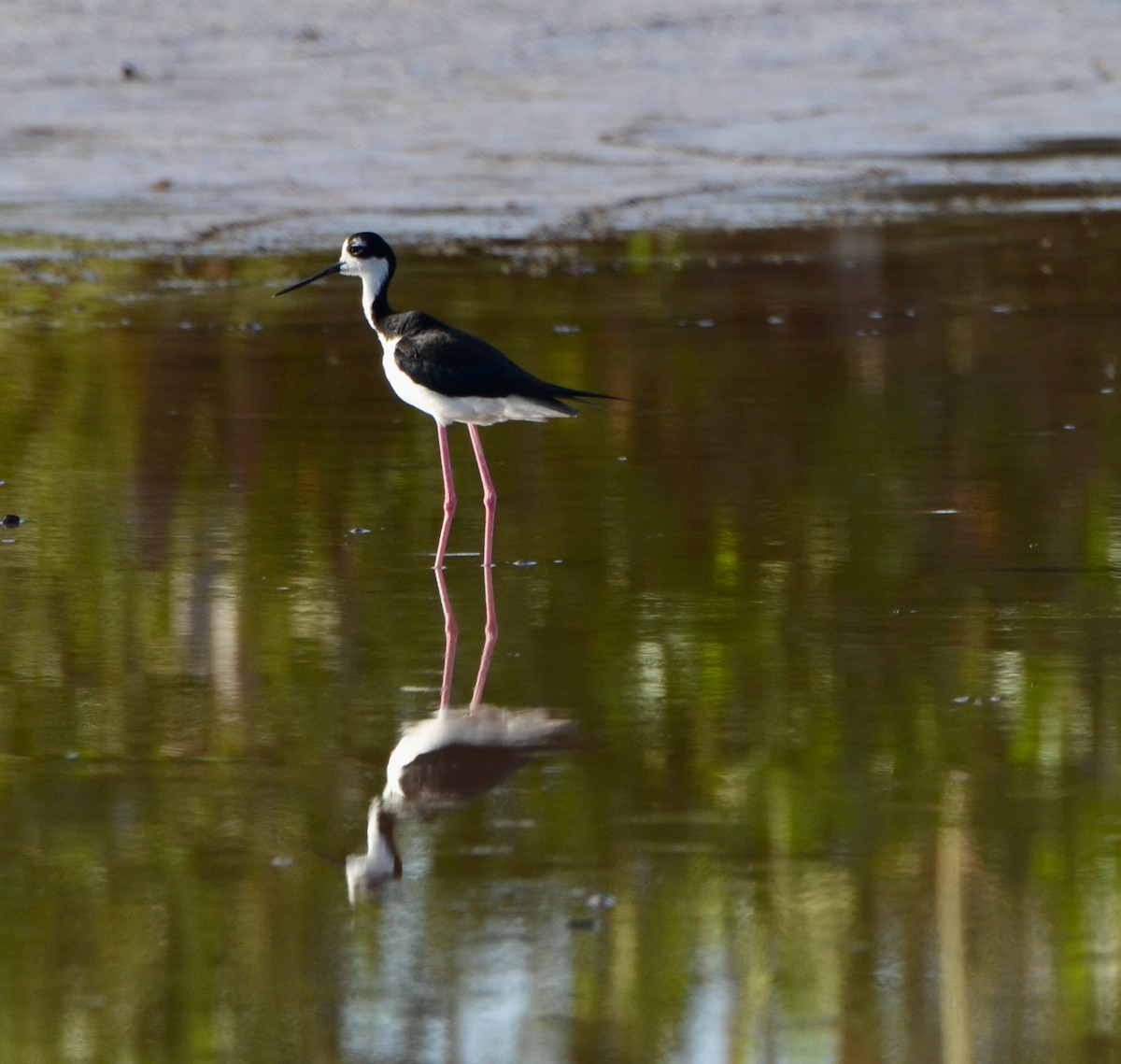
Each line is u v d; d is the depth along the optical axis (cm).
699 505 1285
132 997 668
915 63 3375
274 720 905
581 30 3562
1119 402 1560
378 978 678
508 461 1409
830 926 709
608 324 1875
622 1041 642
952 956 688
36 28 3472
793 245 2253
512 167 2644
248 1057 632
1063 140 2862
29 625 1045
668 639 1016
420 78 3212
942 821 790
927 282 2067
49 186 2498
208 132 2819
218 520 1260
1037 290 2027
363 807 807
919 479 1341
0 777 840
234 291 2020
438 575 1138
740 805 806
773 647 1000
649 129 2897
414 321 1250
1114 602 1068
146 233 2264
